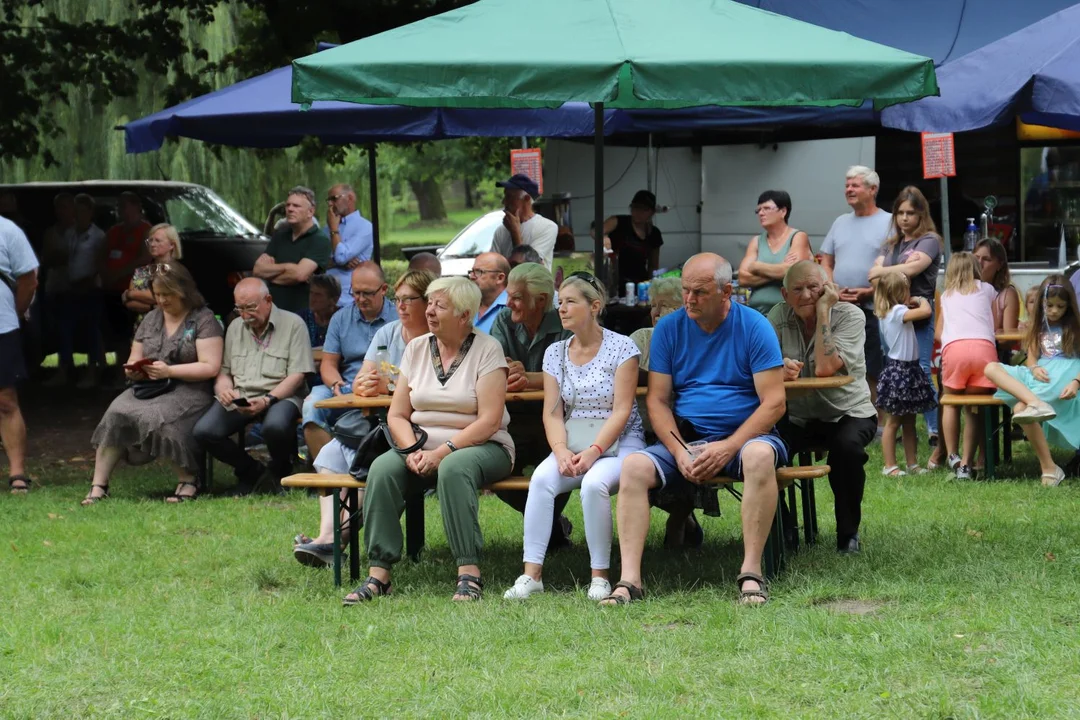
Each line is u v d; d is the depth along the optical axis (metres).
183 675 5.20
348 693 4.93
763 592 6.12
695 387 6.56
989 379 9.31
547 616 5.93
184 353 9.74
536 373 7.23
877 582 6.28
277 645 5.65
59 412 14.64
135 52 16.66
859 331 7.14
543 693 4.84
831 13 13.61
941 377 9.77
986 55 8.05
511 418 7.46
